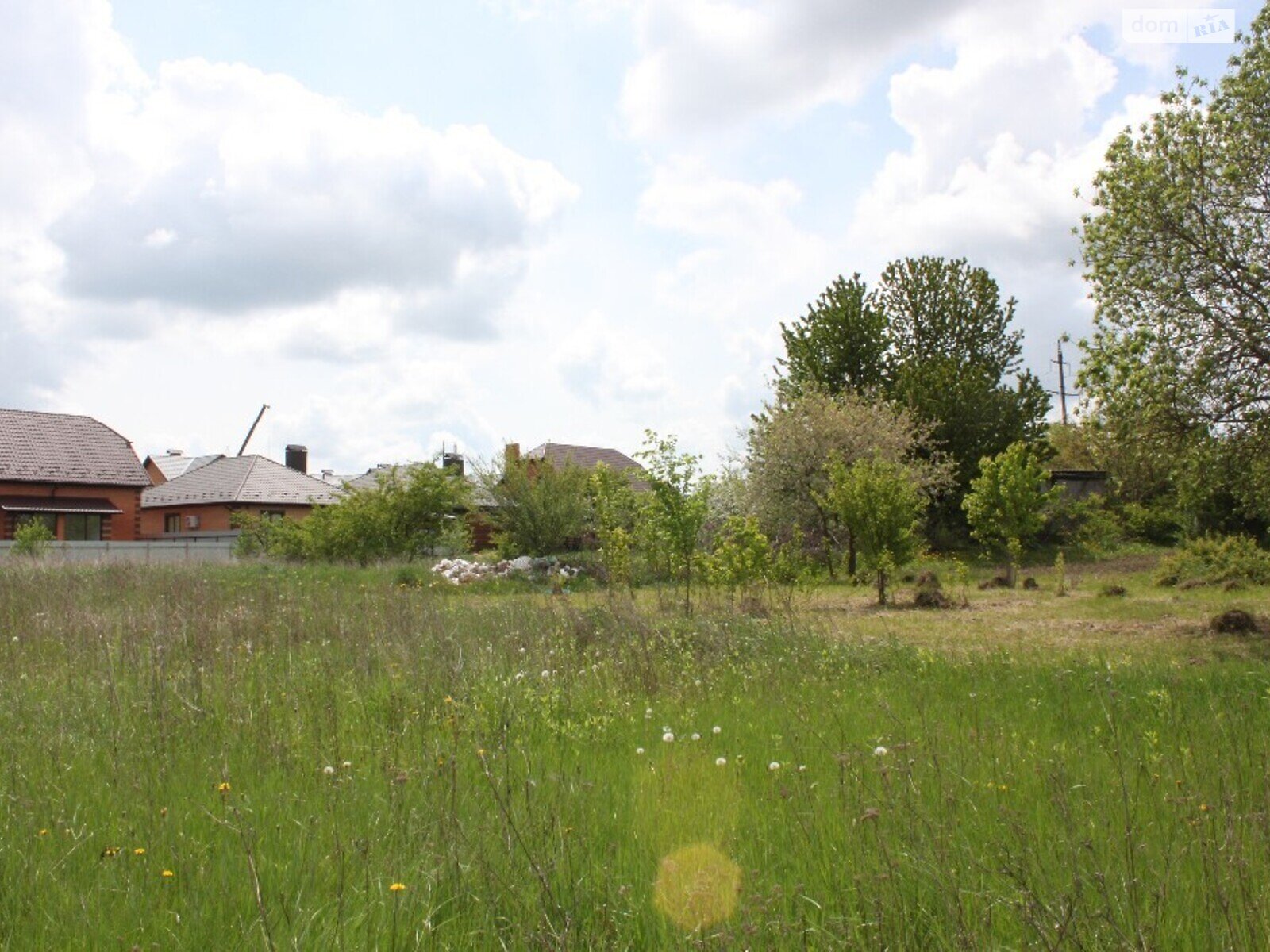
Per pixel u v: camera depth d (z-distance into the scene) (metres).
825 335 38.50
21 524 37.22
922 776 4.67
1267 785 4.07
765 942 3.04
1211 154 13.67
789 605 14.55
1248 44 13.72
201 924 3.13
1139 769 4.84
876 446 32.19
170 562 26.16
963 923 2.90
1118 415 14.37
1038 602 18.88
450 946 3.04
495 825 3.88
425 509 29.23
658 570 19.19
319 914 3.18
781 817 4.18
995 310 39.56
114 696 6.69
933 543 35.91
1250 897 3.06
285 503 45.75
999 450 36.44
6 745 5.59
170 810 4.30
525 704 6.86
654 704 7.36
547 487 31.66
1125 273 14.03
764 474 32.62
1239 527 30.91
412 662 8.55
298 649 9.95
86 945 3.01
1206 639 12.30
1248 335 13.31
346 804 4.36
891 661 9.65
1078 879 3.00
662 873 3.57
